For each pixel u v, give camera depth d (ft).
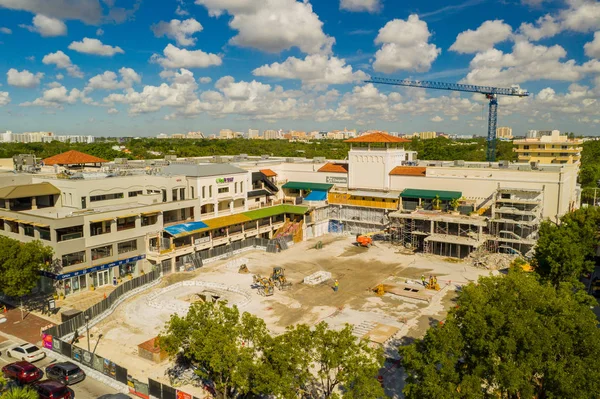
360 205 345.10
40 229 217.15
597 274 243.19
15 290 182.80
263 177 348.18
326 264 268.62
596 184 529.86
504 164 326.44
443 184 317.22
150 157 651.66
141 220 247.09
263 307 199.00
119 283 234.58
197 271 254.06
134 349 161.07
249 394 121.90
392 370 142.92
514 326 97.96
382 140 336.29
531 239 271.28
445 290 220.64
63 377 136.46
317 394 125.70
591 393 87.45
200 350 110.73
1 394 94.12
